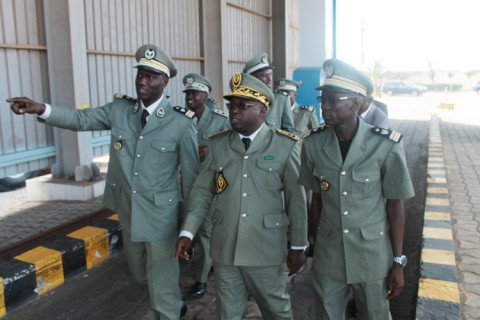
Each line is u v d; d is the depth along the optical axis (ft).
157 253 9.04
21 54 16.79
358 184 7.09
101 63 19.77
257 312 10.71
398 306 11.05
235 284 8.06
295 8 45.21
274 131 8.20
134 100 9.62
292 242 8.11
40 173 25.02
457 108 82.94
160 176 9.05
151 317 10.77
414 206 19.52
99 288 12.23
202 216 8.41
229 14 31.01
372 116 11.11
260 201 7.86
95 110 9.52
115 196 9.55
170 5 24.44
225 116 13.60
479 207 18.80
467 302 10.69
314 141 7.60
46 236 14.15
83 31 17.95
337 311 7.61
